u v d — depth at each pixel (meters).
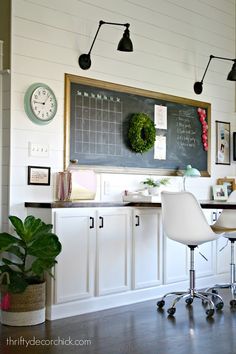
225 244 5.71
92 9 4.80
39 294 3.91
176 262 5.06
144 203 4.61
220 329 3.77
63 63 4.56
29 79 4.30
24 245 3.86
